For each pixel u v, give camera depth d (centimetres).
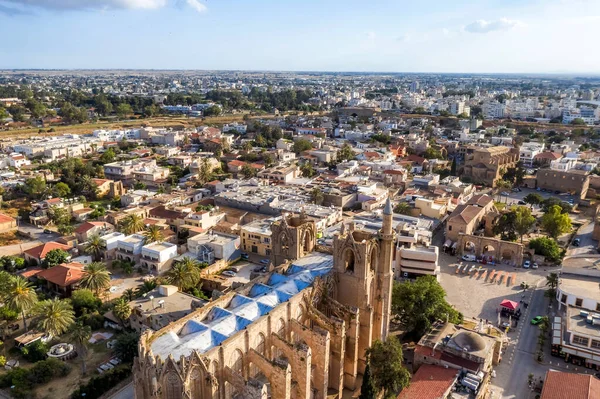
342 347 9744
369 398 9300
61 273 15288
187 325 8494
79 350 11438
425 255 15875
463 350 10575
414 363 10975
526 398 10369
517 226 19588
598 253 17938
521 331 13175
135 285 15925
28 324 13338
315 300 10194
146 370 7294
